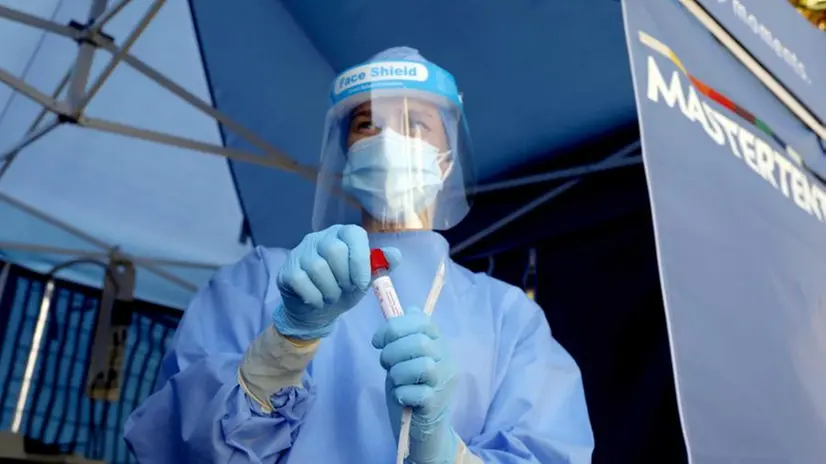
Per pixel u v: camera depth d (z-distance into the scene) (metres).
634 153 2.37
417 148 1.35
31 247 2.72
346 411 1.19
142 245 2.88
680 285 0.90
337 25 2.15
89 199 2.73
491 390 1.27
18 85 1.92
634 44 0.97
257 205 2.79
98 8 2.07
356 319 1.30
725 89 1.16
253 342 1.10
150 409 1.15
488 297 1.42
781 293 1.07
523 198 2.63
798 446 0.98
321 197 1.42
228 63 2.40
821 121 1.36
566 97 2.19
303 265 0.94
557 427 1.26
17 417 2.75
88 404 2.88
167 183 2.72
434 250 1.39
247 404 1.07
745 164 1.13
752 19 1.29
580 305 2.53
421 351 0.91
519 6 1.90
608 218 2.47
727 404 0.89
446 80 1.46
